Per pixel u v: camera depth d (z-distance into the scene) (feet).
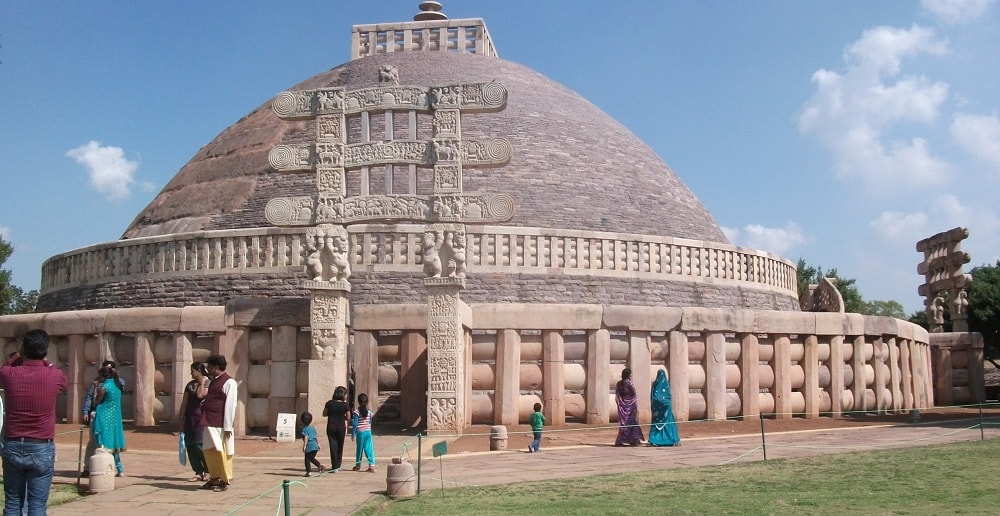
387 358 67.36
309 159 63.46
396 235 85.76
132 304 91.30
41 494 28.25
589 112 125.90
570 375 66.08
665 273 93.91
